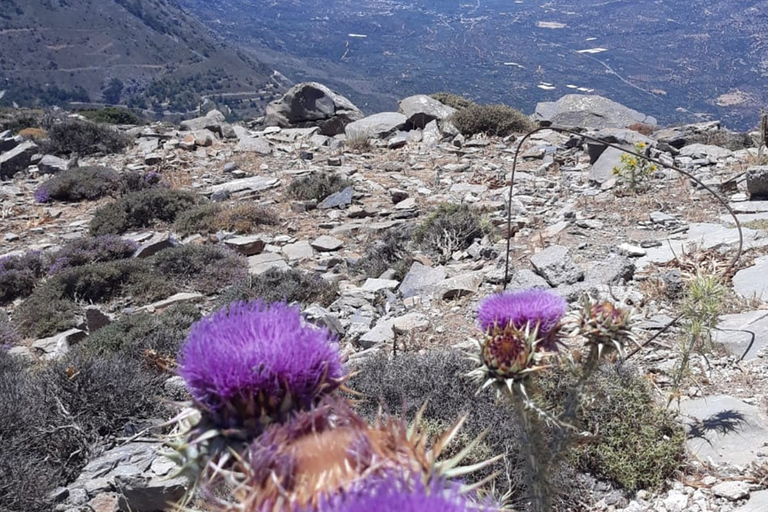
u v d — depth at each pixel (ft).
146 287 32.48
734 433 14.05
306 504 2.81
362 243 35.86
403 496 2.48
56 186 50.57
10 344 28.40
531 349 6.79
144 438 17.75
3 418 17.20
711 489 12.67
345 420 3.58
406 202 41.09
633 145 44.45
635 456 13.24
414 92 654.94
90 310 28.30
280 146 61.05
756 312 18.80
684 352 15.29
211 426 4.31
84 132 62.49
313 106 70.85
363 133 59.72
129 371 19.85
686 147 46.52
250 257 35.24
